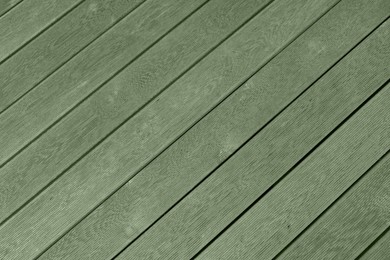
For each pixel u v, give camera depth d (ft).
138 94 8.42
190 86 8.38
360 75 8.21
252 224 7.86
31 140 8.37
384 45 8.30
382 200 7.80
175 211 7.97
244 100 8.27
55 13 8.84
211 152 8.12
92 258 7.91
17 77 8.62
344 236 7.74
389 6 8.42
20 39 8.77
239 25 8.55
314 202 7.86
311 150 8.03
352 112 8.11
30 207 8.13
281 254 7.75
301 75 8.28
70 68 8.59
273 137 8.11
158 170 8.13
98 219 8.03
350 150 7.98
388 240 7.69
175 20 8.65
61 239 8.00
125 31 8.68
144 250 7.88
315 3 8.52
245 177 8.00
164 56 8.53
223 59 8.44
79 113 8.42
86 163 8.22
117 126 8.33
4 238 8.05
